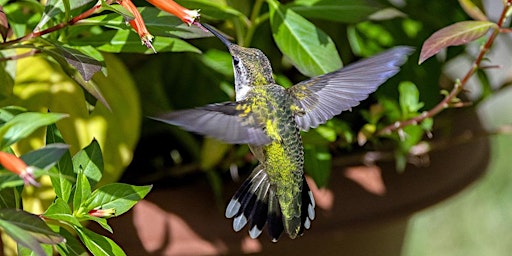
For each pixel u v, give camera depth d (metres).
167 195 1.77
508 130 1.86
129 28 1.64
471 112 1.90
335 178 1.80
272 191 1.68
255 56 1.67
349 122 1.88
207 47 1.82
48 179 1.69
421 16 1.88
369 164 1.82
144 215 1.76
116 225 1.76
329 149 1.83
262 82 1.67
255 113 1.66
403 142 1.81
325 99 1.68
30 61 1.73
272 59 1.86
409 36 1.88
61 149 1.54
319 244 1.80
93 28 1.72
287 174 1.68
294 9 1.75
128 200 1.62
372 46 1.86
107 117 1.73
